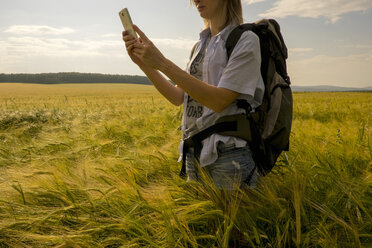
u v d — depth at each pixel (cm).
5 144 436
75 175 223
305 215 162
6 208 191
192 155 163
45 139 396
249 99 138
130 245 154
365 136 298
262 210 170
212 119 146
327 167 221
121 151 335
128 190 191
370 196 179
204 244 167
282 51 149
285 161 223
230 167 146
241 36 137
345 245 148
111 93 5184
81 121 575
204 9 150
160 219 171
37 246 164
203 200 177
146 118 605
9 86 6738
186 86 132
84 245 156
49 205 205
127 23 139
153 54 131
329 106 1233
